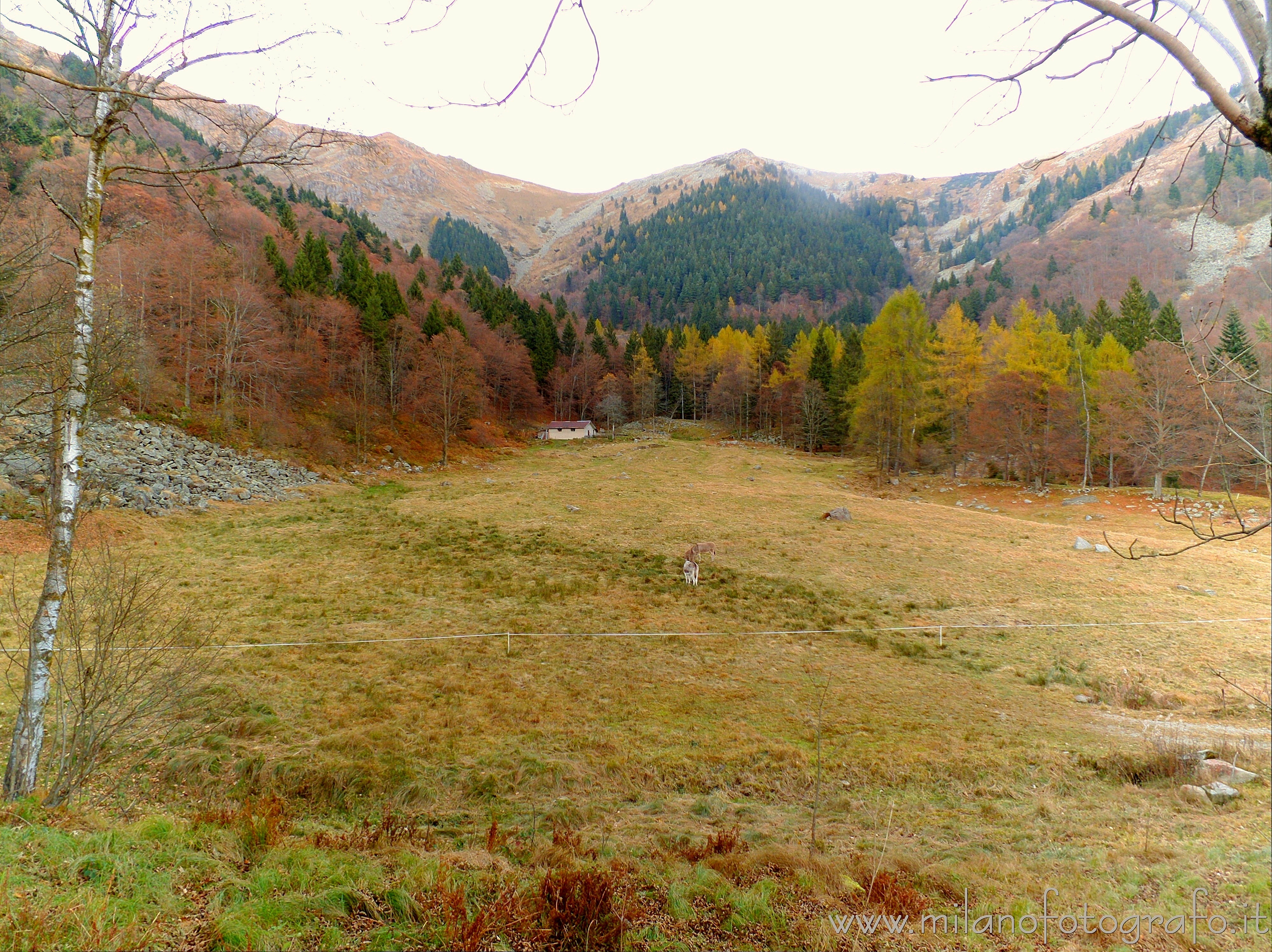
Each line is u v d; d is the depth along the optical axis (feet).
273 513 108.58
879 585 81.15
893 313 162.40
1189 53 6.93
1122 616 71.92
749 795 34.42
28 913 13.65
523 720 41.32
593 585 76.18
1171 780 37.37
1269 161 6.89
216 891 17.07
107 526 81.41
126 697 26.05
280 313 189.57
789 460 205.87
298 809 29.09
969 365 164.66
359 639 54.75
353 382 199.82
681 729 41.39
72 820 19.69
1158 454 116.06
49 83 19.99
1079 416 152.25
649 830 29.22
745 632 62.95
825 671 54.44
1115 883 24.45
